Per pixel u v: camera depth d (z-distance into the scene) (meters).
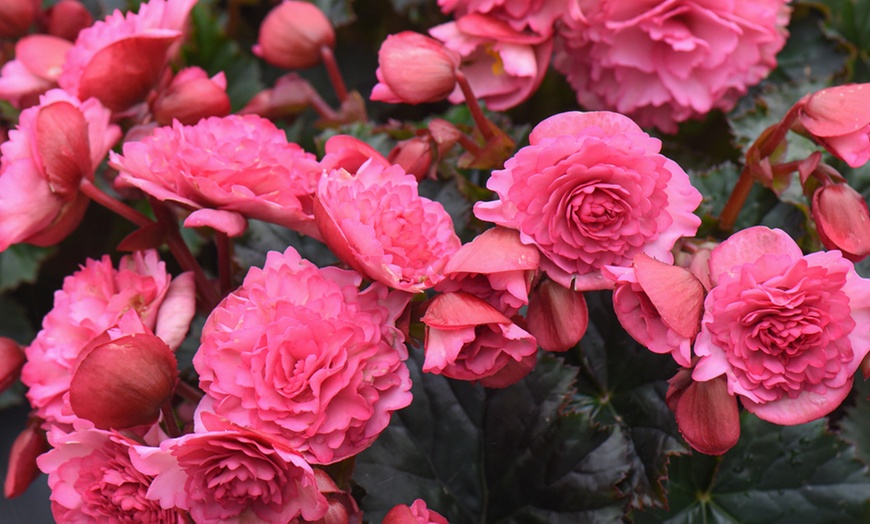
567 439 0.86
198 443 0.74
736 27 0.91
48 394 0.83
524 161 0.77
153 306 0.82
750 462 0.90
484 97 0.94
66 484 0.79
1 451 1.06
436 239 0.79
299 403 0.75
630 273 0.76
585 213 0.77
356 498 0.86
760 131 0.98
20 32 1.04
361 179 0.80
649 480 0.87
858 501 0.88
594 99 0.98
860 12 1.07
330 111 1.01
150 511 0.78
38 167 0.83
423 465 0.86
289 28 0.99
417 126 0.99
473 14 0.92
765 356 0.76
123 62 0.87
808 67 1.06
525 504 0.86
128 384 0.75
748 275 0.75
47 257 1.05
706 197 0.94
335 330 0.76
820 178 0.83
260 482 0.75
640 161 0.77
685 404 0.77
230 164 0.81
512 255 0.76
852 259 0.81
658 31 0.92
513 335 0.76
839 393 0.76
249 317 0.77
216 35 1.09
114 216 1.04
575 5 0.89
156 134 0.83
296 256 0.79
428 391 0.87
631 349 0.89
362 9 1.12
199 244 1.01
